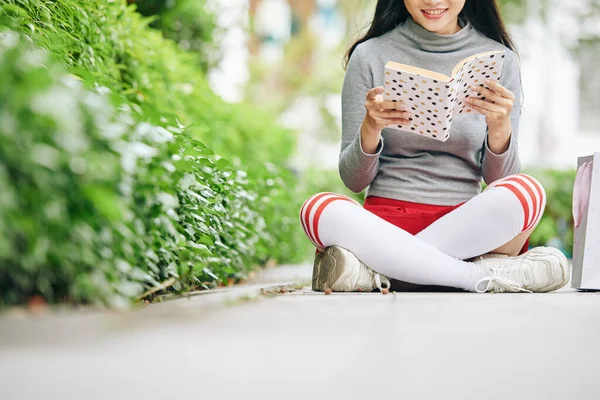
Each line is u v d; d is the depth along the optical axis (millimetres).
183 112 6004
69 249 2494
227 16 8719
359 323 2809
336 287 4102
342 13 25875
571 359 2238
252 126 8570
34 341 2182
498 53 3779
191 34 8383
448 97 3686
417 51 4531
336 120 25312
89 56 4391
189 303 3277
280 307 3279
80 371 1874
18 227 2260
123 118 2844
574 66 21906
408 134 4383
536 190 4086
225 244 4656
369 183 4441
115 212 2422
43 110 2238
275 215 7004
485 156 4312
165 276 3480
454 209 4234
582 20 18516
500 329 2713
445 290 4254
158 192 3043
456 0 4355
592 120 22062
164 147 3104
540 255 4211
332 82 25250
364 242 4066
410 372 2027
